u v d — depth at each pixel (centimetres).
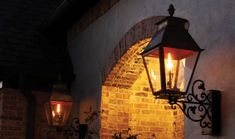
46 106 728
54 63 855
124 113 726
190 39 392
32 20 918
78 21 861
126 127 723
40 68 830
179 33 391
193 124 454
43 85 827
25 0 952
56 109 698
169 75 386
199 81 424
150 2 586
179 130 755
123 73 700
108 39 716
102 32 745
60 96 702
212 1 446
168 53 388
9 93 805
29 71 811
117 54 671
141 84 761
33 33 892
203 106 411
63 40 914
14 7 926
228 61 413
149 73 406
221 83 419
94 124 729
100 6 763
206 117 421
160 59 380
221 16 429
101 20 755
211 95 416
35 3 957
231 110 402
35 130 811
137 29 610
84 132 696
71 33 894
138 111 752
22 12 923
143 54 400
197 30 466
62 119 700
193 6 479
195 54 409
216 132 412
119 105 725
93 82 761
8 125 792
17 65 814
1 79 796
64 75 833
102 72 724
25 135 797
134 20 630
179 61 393
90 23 803
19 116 803
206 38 448
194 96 410
